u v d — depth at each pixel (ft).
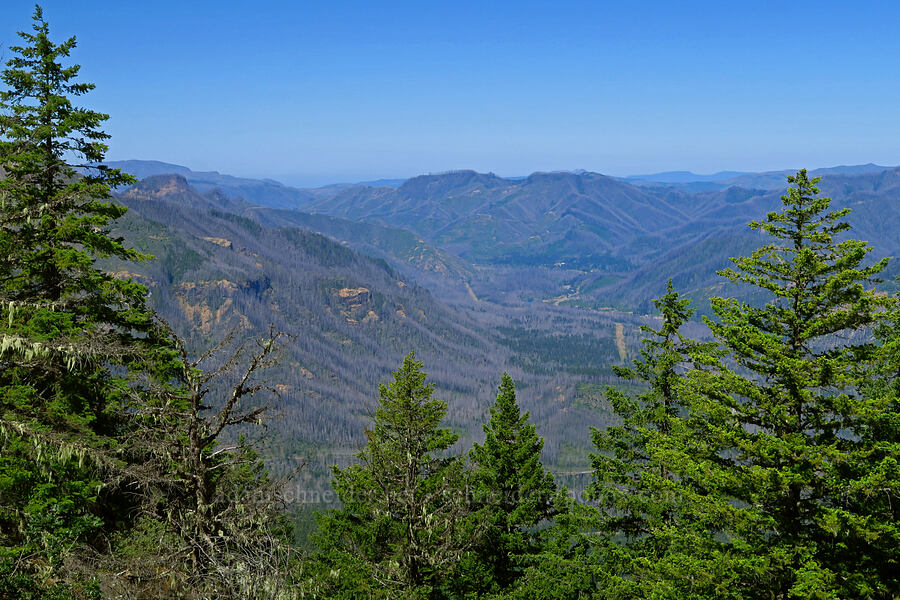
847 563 48.11
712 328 56.59
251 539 45.16
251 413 49.78
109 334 59.67
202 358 49.52
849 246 50.96
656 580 56.95
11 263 60.18
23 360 52.42
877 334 56.80
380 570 64.44
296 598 43.80
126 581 42.32
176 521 46.11
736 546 51.42
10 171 59.31
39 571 38.04
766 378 54.70
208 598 41.27
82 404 58.08
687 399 59.26
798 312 53.72
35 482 50.85
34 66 64.64
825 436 51.72
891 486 44.91
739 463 55.72
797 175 53.31
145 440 48.57
